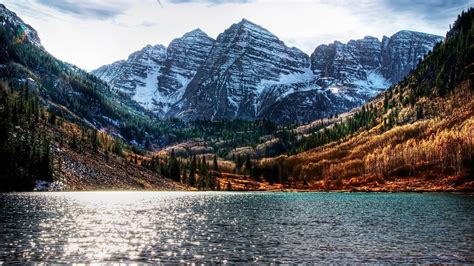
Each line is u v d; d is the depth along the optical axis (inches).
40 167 7106.3
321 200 6756.9
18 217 3494.1
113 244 2463.1
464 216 4067.4
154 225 3324.3
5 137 6978.4
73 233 2795.3
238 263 2058.3
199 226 3314.5
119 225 3267.7
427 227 3292.3
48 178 7150.6
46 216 3631.9
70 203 5036.9
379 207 5196.9
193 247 2423.7
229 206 5354.3
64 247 2330.2
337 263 2070.6
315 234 2938.0
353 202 6200.8
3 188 6555.1
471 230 3122.5
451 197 7224.4
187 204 5590.6
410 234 2938.0
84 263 2005.4
